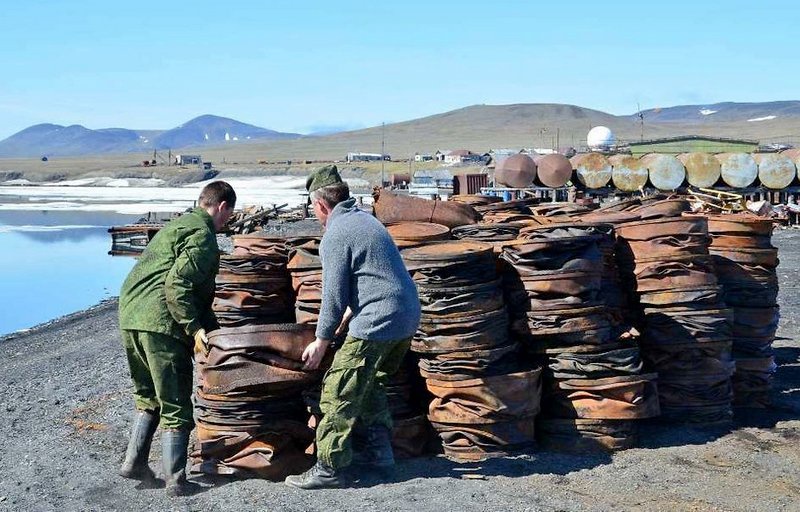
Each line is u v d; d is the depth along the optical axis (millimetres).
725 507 5828
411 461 6695
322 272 6508
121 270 32406
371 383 6078
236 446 6445
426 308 6582
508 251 6945
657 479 6320
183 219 6426
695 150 51719
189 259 6191
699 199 15031
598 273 6863
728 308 7703
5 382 12633
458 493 5996
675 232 7422
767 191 35781
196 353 6594
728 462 6707
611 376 6832
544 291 6785
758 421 7824
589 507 5785
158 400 6504
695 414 7547
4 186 172875
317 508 5812
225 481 6520
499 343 6684
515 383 6621
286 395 6508
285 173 184750
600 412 6812
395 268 6008
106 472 6988
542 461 6691
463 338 6539
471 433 6676
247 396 6371
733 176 35500
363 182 143125
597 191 37062
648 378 6895
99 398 9992
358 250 5938
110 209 76312
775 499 5961
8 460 7613
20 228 53625
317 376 6453
